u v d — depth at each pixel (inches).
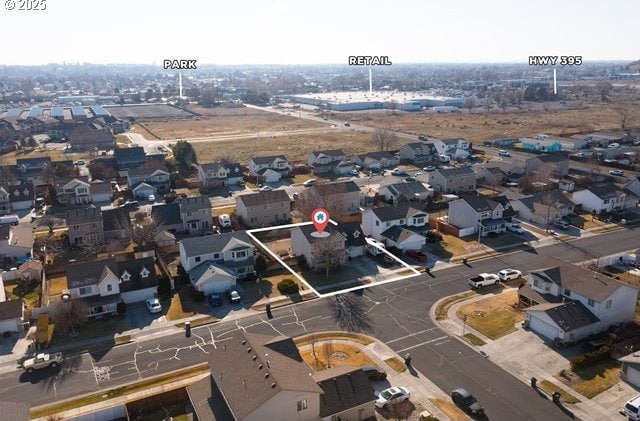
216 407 1402.6
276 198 3282.5
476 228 2977.4
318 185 3563.0
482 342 1856.5
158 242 2815.0
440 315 2066.9
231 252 2456.9
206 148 5841.5
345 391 1445.6
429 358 1764.3
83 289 2142.0
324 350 1823.3
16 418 1309.1
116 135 6914.4
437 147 5275.6
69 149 5851.4
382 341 1882.4
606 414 1467.8
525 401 1530.5
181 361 1791.3
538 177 4040.4
